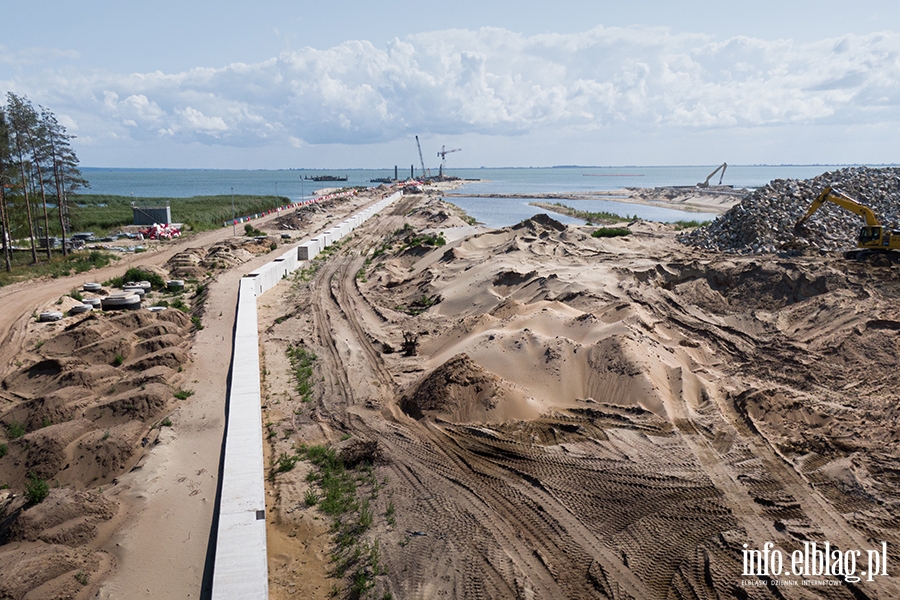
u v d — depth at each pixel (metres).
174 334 22.36
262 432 15.29
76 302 27.89
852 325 19.77
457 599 9.16
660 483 12.15
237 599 9.04
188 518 11.59
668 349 18.42
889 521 10.64
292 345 22.80
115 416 15.59
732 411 15.23
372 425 15.47
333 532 11.08
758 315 22.30
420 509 11.66
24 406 15.69
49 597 9.19
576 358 17.05
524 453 13.62
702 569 9.65
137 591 9.59
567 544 10.45
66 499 11.25
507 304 22.92
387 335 23.89
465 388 15.86
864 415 14.70
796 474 12.28
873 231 27.86
